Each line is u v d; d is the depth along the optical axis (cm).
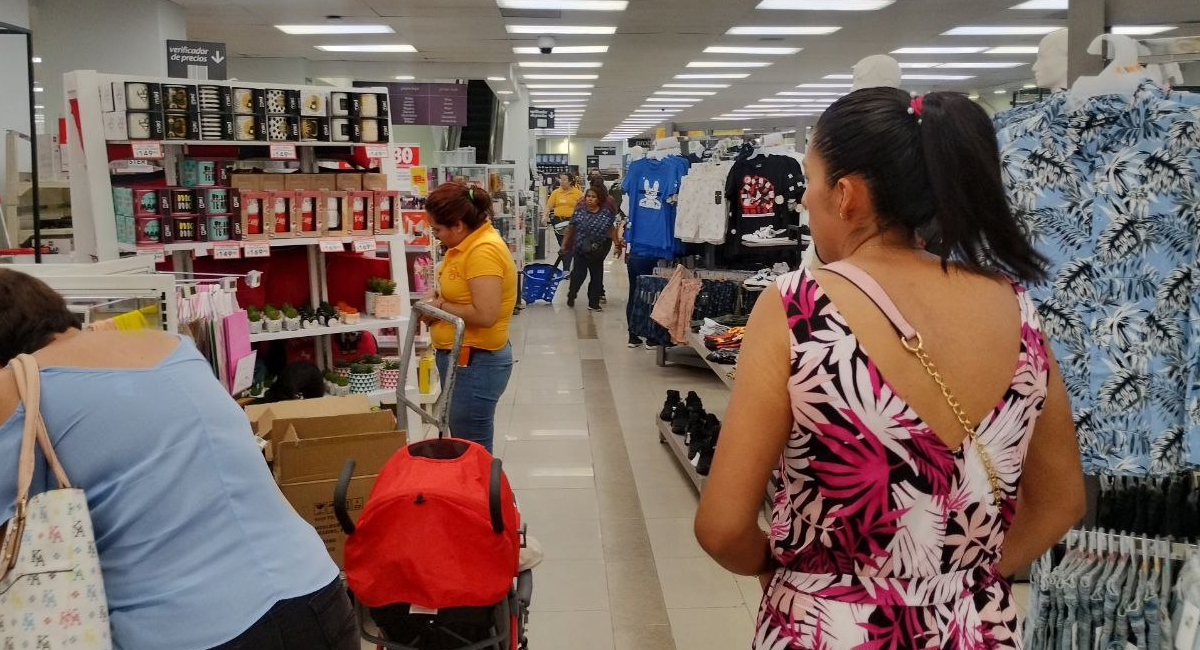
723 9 1019
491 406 390
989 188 110
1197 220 194
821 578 114
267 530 163
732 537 114
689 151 825
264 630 155
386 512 204
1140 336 203
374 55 1404
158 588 150
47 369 149
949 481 108
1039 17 1061
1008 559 128
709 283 684
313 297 453
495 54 1384
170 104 376
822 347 108
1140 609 198
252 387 408
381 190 442
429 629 212
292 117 408
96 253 389
